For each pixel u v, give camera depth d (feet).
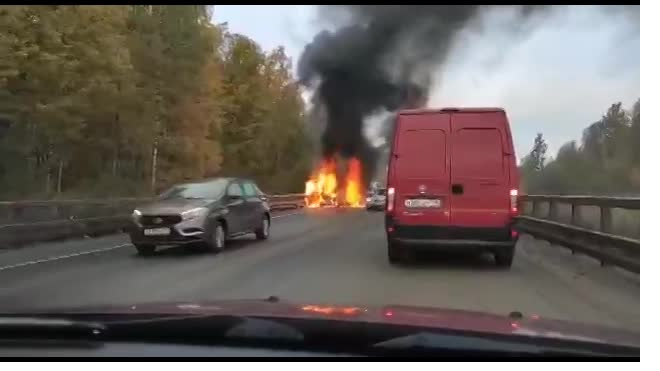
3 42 58.75
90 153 95.09
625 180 67.21
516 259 39.40
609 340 10.49
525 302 25.31
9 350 10.36
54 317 11.27
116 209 63.31
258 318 10.95
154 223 40.98
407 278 31.71
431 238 34.60
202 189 46.09
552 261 38.37
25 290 28.73
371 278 31.71
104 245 49.44
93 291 28.37
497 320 11.61
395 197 35.19
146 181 104.78
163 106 105.09
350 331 10.28
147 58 99.25
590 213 42.22
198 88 110.32
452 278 31.71
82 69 69.00
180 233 40.81
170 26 103.45
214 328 10.61
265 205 53.01
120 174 102.42
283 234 58.54
